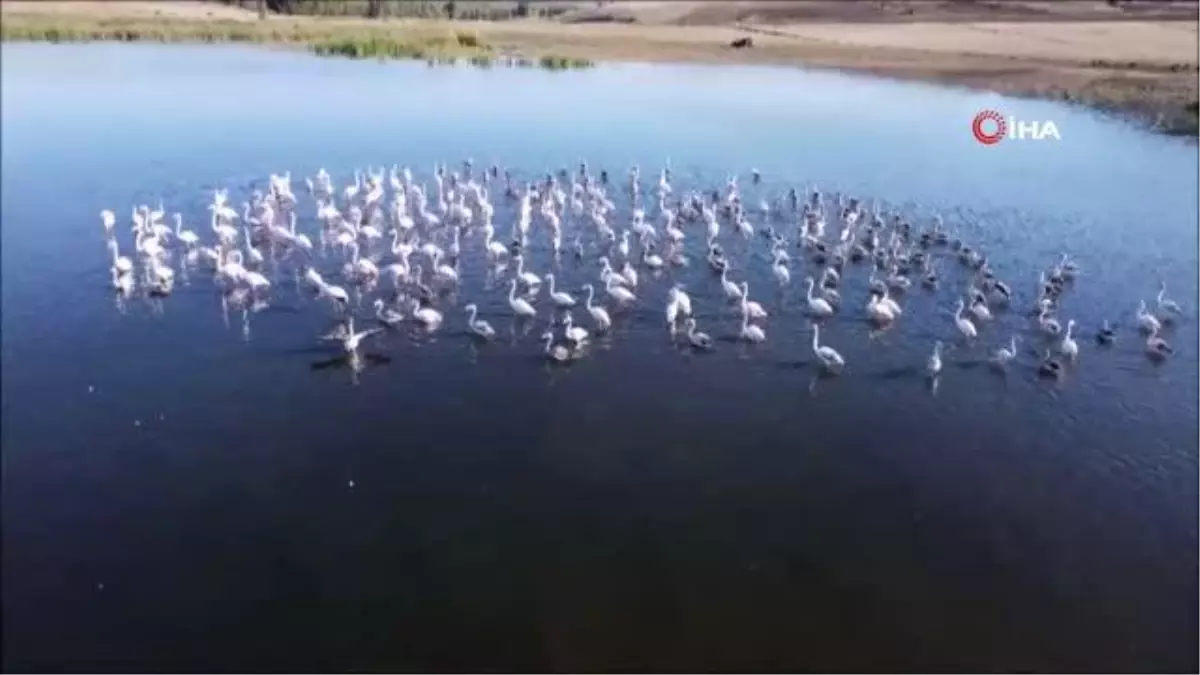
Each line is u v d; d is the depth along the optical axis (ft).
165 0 536.83
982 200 222.28
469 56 366.84
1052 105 306.76
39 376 138.00
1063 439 128.98
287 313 156.25
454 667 91.25
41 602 98.58
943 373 143.33
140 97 299.58
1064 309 167.53
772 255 182.09
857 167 244.83
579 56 374.84
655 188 224.74
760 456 122.72
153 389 134.92
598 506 112.88
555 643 94.07
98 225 194.08
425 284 166.61
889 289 168.04
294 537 107.76
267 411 130.11
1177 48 403.95
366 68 350.84
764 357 146.00
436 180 224.94
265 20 468.34
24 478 116.47
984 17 506.89
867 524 111.04
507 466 119.55
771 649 93.40
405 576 102.37
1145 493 118.32
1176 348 154.71
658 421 129.49
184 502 112.88
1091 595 101.14
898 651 93.30
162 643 93.86
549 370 140.56
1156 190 230.27
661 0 605.73
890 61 372.99
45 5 478.18
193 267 173.37
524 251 181.78
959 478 119.85
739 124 282.77
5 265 172.86
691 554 105.81
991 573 103.91
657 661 91.86
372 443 123.75
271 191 203.41
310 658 92.32
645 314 157.79
